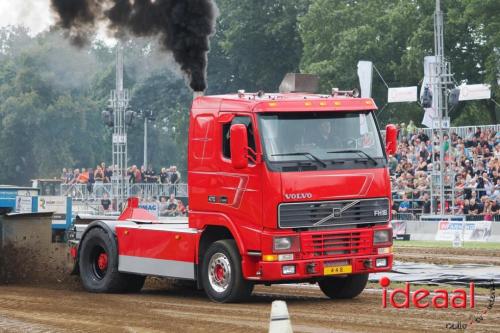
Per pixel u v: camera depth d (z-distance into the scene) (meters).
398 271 23.05
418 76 62.84
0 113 87.88
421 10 64.69
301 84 18.75
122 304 17.48
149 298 18.64
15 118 86.88
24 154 89.31
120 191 52.62
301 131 16.97
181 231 18.17
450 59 62.53
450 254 30.27
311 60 71.88
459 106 63.19
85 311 16.38
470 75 63.06
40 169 89.06
